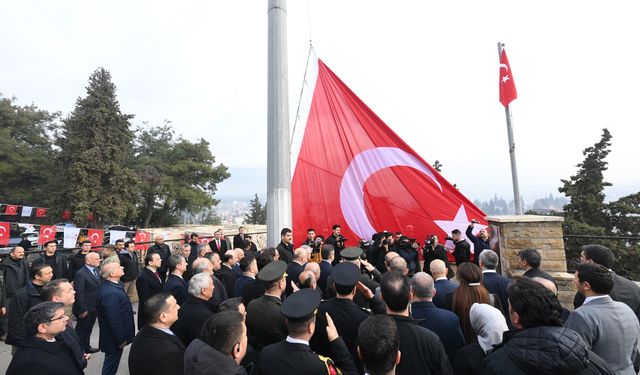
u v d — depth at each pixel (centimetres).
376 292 370
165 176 3712
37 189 3547
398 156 979
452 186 958
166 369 275
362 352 197
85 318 579
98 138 2811
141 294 555
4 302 636
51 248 709
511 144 1022
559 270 583
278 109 711
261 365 239
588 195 1945
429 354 243
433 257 786
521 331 189
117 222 2972
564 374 165
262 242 2353
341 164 991
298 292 260
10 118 3784
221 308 324
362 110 1008
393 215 958
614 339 245
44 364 279
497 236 657
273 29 732
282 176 697
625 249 1706
